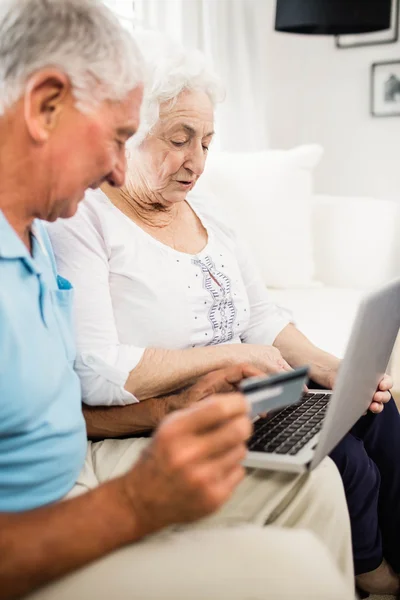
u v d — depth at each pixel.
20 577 0.81
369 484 1.41
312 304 2.53
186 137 1.40
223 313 1.52
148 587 0.83
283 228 2.80
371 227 2.92
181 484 0.77
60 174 0.94
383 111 3.92
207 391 1.29
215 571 0.84
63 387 1.05
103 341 1.31
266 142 3.80
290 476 1.18
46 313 1.01
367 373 1.22
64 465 1.03
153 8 3.09
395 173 3.97
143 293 1.41
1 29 0.90
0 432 0.93
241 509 1.14
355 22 3.15
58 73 0.89
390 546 1.54
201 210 1.65
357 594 1.57
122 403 1.31
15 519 0.82
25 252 0.97
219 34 3.45
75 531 0.81
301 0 3.16
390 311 1.22
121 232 1.41
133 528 0.82
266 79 4.10
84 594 0.83
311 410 1.31
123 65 0.95
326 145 4.11
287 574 0.84
